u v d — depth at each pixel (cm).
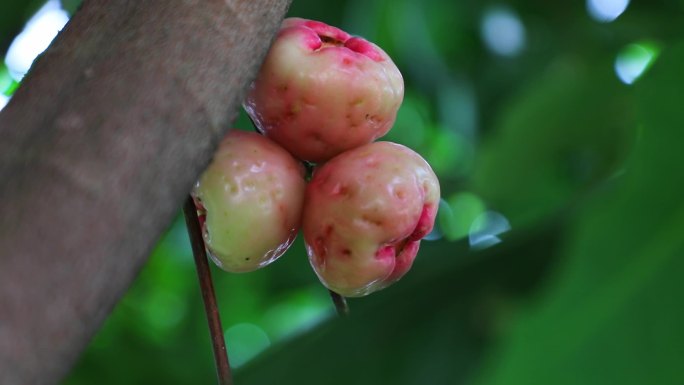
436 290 70
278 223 53
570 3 107
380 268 53
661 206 46
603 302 45
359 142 54
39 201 42
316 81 53
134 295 122
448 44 129
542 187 96
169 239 121
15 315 40
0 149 43
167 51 45
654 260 46
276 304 127
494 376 44
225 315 121
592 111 91
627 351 44
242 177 53
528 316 45
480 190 98
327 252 53
